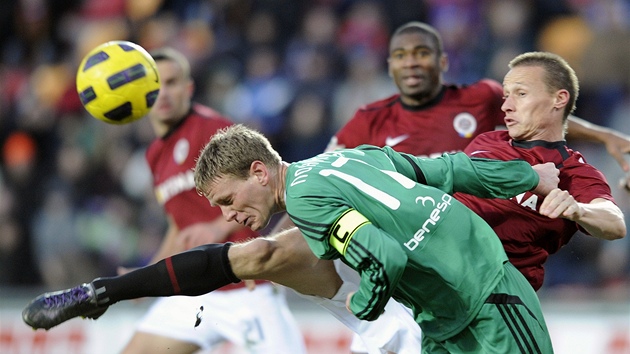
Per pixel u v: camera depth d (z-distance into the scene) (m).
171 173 24.66
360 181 15.12
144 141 41.94
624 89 40.66
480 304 15.27
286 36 45.69
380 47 44.38
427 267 15.17
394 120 22.44
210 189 15.63
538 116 16.70
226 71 44.31
